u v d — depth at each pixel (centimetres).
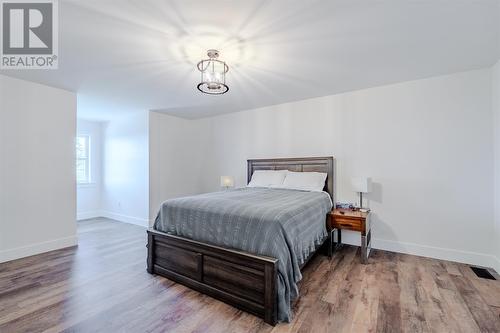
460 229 281
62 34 197
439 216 292
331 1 158
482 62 254
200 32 193
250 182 407
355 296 207
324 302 198
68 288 221
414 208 306
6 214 285
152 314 183
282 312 173
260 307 179
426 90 298
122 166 500
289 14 171
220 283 203
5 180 285
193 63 249
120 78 291
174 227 244
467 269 260
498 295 207
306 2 158
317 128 376
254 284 183
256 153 441
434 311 185
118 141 509
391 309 188
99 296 207
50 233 322
